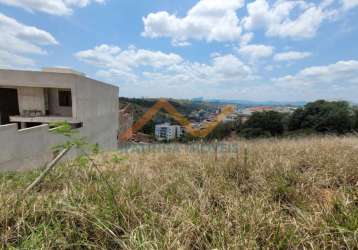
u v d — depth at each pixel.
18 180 2.71
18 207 1.83
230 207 1.88
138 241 1.43
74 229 1.60
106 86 18.23
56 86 11.73
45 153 7.11
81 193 2.11
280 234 1.52
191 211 1.81
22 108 12.77
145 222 1.68
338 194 2.04
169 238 1.44
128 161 3.83
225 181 2.56
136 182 2.46
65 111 14.14
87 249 1.51
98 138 16.00
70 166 3.01
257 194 2.21
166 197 2.15
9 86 12.12
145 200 2.08
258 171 2.78
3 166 6.15
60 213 1.77
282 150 4.02
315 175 2.62
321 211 1.76
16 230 1.61
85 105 13.28
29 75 11.42
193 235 1.55
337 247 1.42
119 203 1.89
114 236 1.51
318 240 1.46
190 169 3.08
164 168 3.25
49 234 1.52
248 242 1.41
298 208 1.86
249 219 1.67
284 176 2.62
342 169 2.68
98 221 1.60
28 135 7.22
